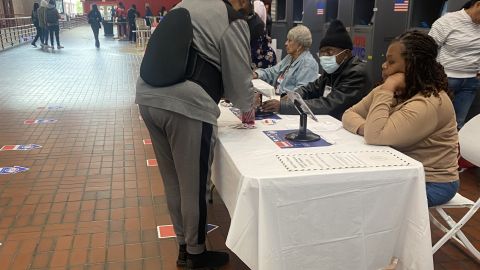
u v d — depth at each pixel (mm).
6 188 3387
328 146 1938
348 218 1669
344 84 2746
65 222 2859
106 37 22297
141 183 3533
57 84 8312
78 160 4074
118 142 4676
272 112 2607
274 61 4688
